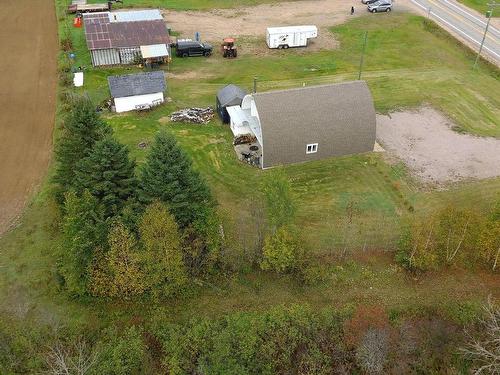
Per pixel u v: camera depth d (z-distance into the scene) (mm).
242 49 68312
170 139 32031
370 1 82062
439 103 55250
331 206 39594
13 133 49469
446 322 31203
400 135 49094
